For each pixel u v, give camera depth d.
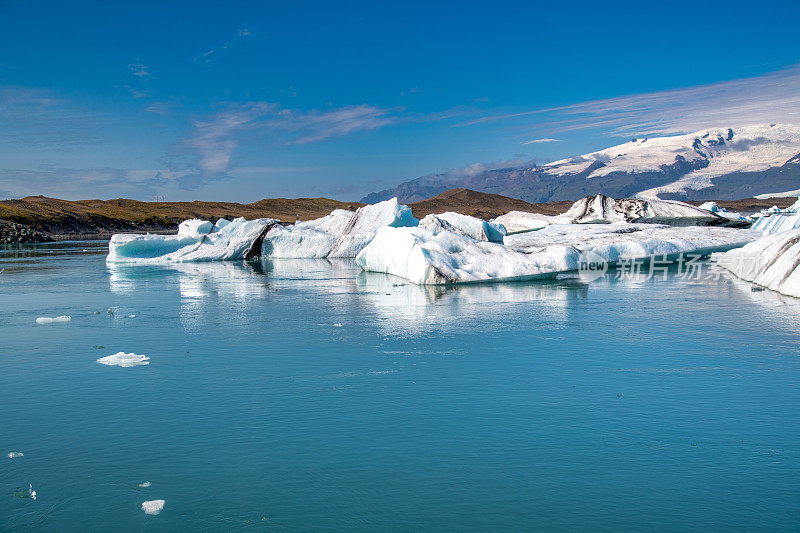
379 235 30.48
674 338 14.45
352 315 18.02
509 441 8.21
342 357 12.84
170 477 7.27
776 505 6.50
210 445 8.16
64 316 17.91
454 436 8.41
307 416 9.23
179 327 16.36
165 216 131.12
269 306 19.95
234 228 43.38
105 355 13.19
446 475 7.25
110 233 104.94
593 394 10.20
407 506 6.57
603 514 6.37
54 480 7.22
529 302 20.19
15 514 6.46
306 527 6.19
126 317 17.97
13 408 9.67
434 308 19.11
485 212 139.88
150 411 9.49
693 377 11.16
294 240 42.88
